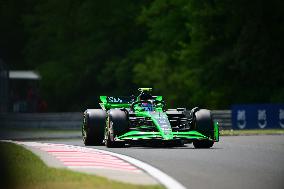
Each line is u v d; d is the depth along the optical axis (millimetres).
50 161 41781
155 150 52375
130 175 35000
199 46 156125
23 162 39344
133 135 52719
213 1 157500
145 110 55812
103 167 38812
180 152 50375
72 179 31750
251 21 141125
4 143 54219
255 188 31797
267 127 98625
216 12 152375
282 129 96562
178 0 174875
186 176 35875
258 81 146125
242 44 141250
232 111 96625
